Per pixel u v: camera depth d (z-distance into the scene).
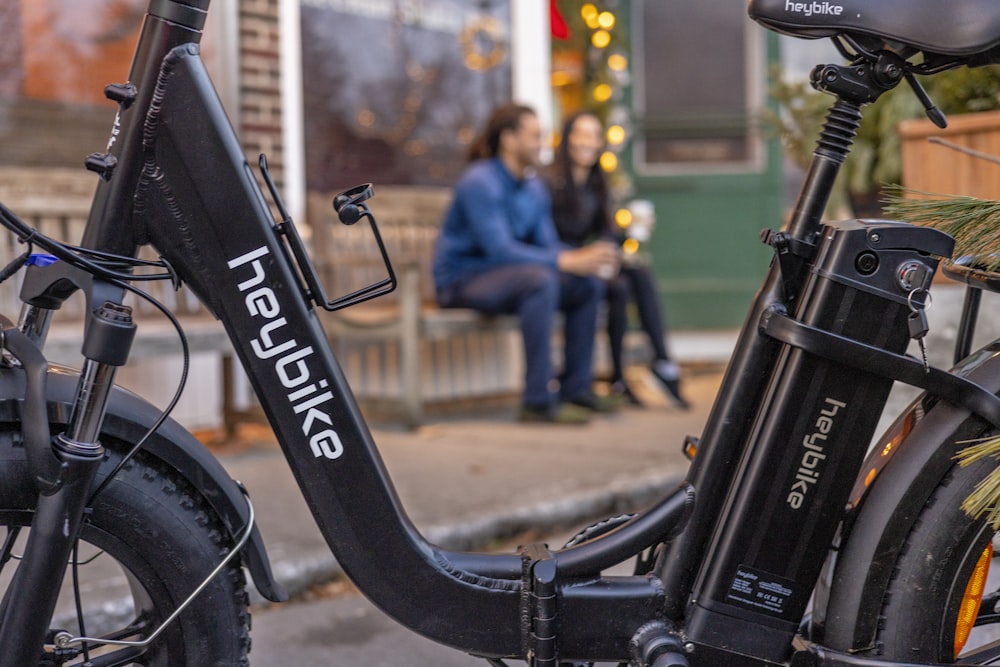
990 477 1.37
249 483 3.53
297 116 4.73
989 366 1.47
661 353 5.29
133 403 1.40
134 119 1.34
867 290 1.42
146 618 1.46
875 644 1.48
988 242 1.54
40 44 3.92
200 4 1.34
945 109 2.97
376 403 4.73
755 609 1.49
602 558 1.49
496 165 4.76
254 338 1.40
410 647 2.32
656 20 7.00
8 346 1.34
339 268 4.73
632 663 1.49
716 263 7.11
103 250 1.35
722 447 1.50
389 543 1.45
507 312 4.73
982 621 1.54
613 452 4.07
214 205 1.37
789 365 1.46
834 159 1.45
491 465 3.82
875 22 1.37
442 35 5.41
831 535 1.49
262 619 2.52
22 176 3.82
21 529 1.40
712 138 7.05
